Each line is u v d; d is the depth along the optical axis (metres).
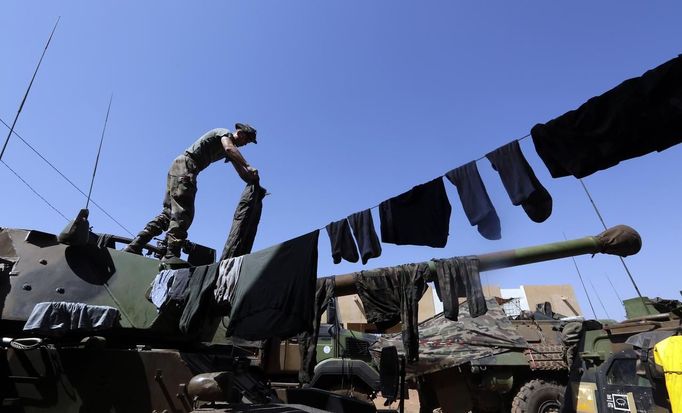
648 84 2.74
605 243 5.47
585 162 3.00
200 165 6.00
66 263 4.95
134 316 4.89
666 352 4.41
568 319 12.16
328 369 11.76
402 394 5.20
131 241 6.20
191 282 4.87
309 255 4.26
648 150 2.80
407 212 4.24
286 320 4.20
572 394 7.14
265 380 6.59
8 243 4.90
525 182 3.35
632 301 8.59
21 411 3.94
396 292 5.73
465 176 3.81
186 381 4.29
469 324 10.78
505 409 10.98
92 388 4.10
